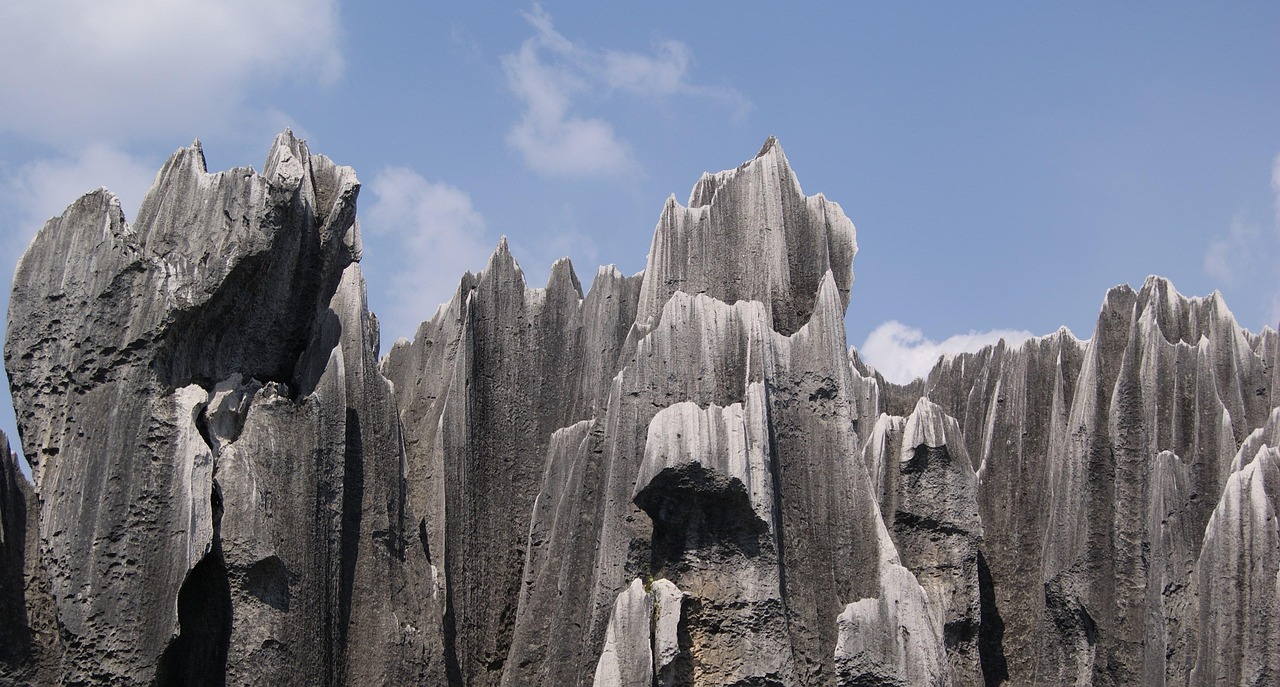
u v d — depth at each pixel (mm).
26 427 29766
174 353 30406
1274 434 37625
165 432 29562
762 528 32406
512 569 37188
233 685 29281
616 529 33250
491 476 37781
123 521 28984
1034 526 41156
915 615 32781
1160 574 36844
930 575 36938
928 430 37594
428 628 32531
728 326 34469
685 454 32125
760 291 36531
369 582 31828
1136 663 37406
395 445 33250
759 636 32156
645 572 33000
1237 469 37094
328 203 33906
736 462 32250
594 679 31219
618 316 39562
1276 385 40406
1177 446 38969
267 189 31297
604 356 39219
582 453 35031
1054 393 42094
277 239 31609
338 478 31531
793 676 32219
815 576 33625
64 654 28516
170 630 28625
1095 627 38281
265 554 29719
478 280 40031
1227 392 40438
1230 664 34688
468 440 37125
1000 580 40938
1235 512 35500
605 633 32594
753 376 33781
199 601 29688
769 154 37625
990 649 40281
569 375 39562
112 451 29281
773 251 36656
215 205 31141
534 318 39688
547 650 33750
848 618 32594
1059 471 40438
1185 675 35938
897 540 37156
